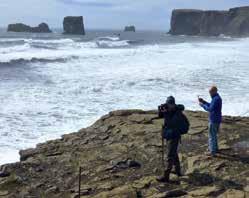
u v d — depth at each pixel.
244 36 156.88
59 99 21.30
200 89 24.77
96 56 40.94
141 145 11.30
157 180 9.14
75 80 26.91
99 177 9.77
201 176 9.23
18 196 9.26
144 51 48.81
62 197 9.06
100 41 77.06
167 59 40.44
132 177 9.61
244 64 37.41
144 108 19.73
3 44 54.81
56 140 12.77
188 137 11.79
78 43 64.62
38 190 9.52
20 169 10.60
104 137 12.38
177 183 9.02
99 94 22.88
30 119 17.41
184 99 21.94
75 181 9.77
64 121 17.27
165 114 9.05
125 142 11.74
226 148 10.72
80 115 18.27
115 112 14.41
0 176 10.37
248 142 11.31
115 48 56.03
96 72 30.61
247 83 26.95
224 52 50.50
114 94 22.92
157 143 11.36
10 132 15.55
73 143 12.24
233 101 21.36
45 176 10.18
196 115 14.02
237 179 9.01
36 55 40.25
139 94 23.03
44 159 11.14
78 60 37.44
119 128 12.86
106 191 9.00
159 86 25.47
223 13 177.25
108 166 10.27
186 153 10.60
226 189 8.55
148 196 8.53
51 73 29.48
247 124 13.30
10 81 25.67
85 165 10.54
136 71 31.45
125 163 10.31
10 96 21.47
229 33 170.62
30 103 20.17
